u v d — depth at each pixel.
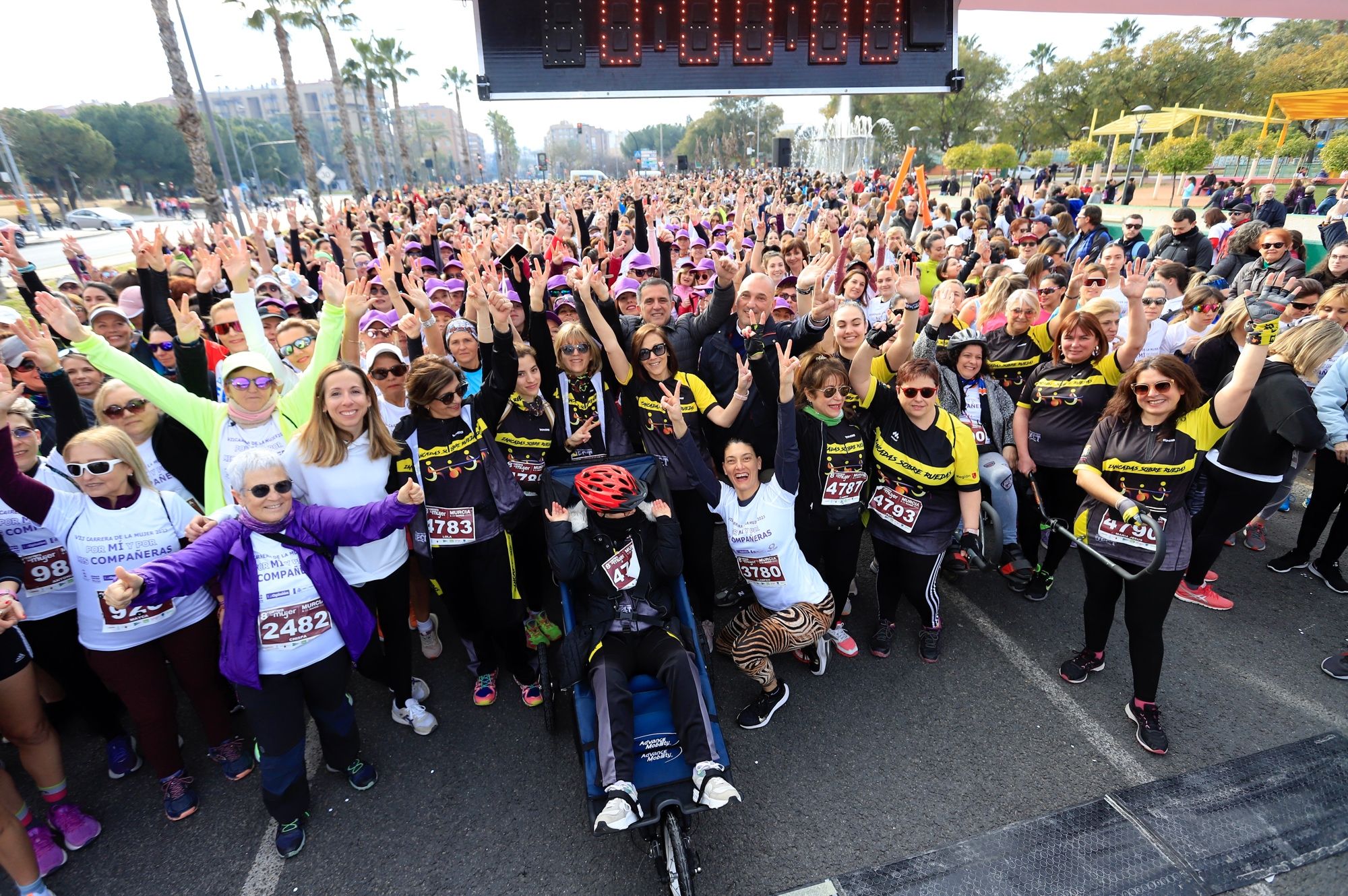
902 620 4.54
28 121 66.75
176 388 3.41
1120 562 3.44
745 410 4.21
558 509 3.29
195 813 3.27
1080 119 55.12
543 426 3.98
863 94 7.00
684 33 6.71
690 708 2.86
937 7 6.75
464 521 3.47
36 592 3.15
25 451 3.13
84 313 5.96
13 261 4.96
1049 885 2.76
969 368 4.39
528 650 4.07
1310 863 2.79
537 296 4.07
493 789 3.36
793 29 6.76
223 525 2.80
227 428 3.41
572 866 2.95
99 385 4.05
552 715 3.56
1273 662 3.94
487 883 2.89
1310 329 3.81
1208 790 3.14
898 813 3.11
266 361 3.34
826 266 4.51
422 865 2.98
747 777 3.34
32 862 2.71
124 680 2.98
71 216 41.34
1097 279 5.57
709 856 2.95
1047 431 4.40
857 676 4.01
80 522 2.86
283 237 10.56
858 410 4.07
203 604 3.18
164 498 3.03
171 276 6.81
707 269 7.11
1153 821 3.00
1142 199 31.66
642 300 4.50
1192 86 49.12
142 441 3.46
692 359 4.61
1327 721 3.51
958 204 28.61
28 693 2.89
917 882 2.79
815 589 3.72
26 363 3.98
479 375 4.27
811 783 3.29
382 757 3.58
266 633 2.83
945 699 3.80
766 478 3.62
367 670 3.44
